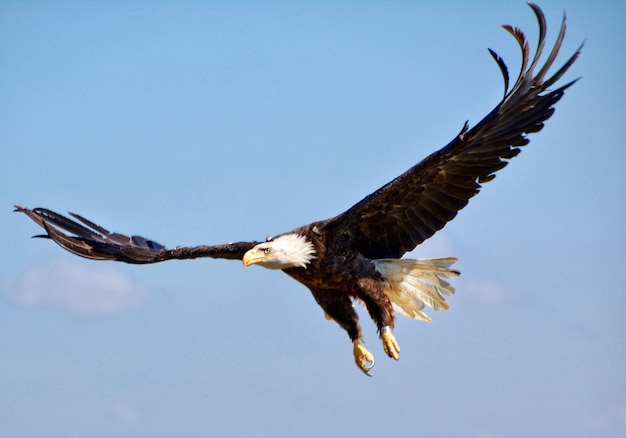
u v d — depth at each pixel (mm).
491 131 14469
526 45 13750
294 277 15914
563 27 13680
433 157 14477
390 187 15031
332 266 15570
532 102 14148
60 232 17812
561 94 13992
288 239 15539
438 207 15281
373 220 15555
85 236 18453
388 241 15773
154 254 17625
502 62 13695
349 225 15570
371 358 15781
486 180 14844
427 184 15070
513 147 14539
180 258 17172
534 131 14281
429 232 15453
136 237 18406
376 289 15672
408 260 15742
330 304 16062
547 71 13828
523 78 13859
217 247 16984
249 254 15414
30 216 17922
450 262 15703
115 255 17750
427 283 15867
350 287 15703
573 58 13766
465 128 14062
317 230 15625
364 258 15703
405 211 15445
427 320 15945
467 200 15062
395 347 15422
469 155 14727
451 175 14961
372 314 15672
